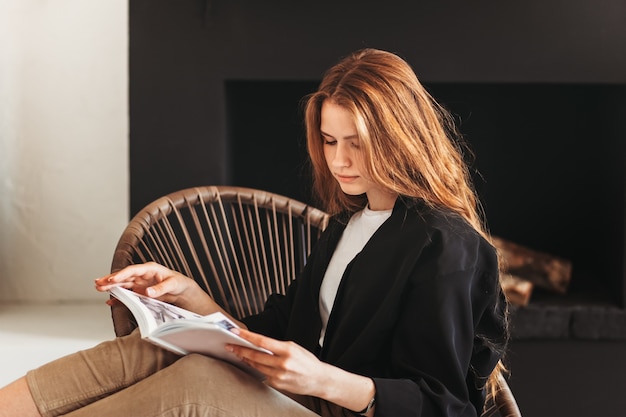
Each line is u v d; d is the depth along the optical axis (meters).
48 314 3.03
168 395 1.47
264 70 2.76
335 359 1.66
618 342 2.77
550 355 2.76
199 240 2.71
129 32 2.75
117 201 3.14
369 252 1.67
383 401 1.50
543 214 3.22
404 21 2.73
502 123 3.18
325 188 1.82
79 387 1.56
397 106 1.61
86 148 3.11
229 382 1.51
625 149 2.79
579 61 2.75
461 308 1.57
